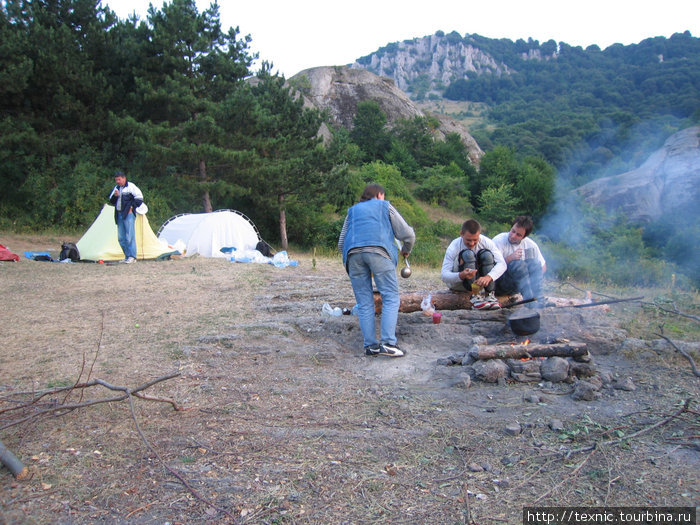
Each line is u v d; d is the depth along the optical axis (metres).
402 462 2.60
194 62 17.20
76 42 16.91
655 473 2.43
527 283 4.70
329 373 3.93
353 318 5.07
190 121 16.20
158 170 19.09
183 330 5.03
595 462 2.55
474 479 2.43
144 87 16.08
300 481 2.43
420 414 3.15
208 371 3.93
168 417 3.14
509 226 41.94
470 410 3.20
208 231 12.45
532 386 3.57
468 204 46.38
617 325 4.77
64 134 17.00
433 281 7.79
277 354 4.32
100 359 4.17
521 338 4.29
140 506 2.24
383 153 52.09
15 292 6.79
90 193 16.33
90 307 6.02
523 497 2.28
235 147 17.72
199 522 2.13
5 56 14.99
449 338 4.57
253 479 2.45
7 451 2.53
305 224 22.78
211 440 2.84
